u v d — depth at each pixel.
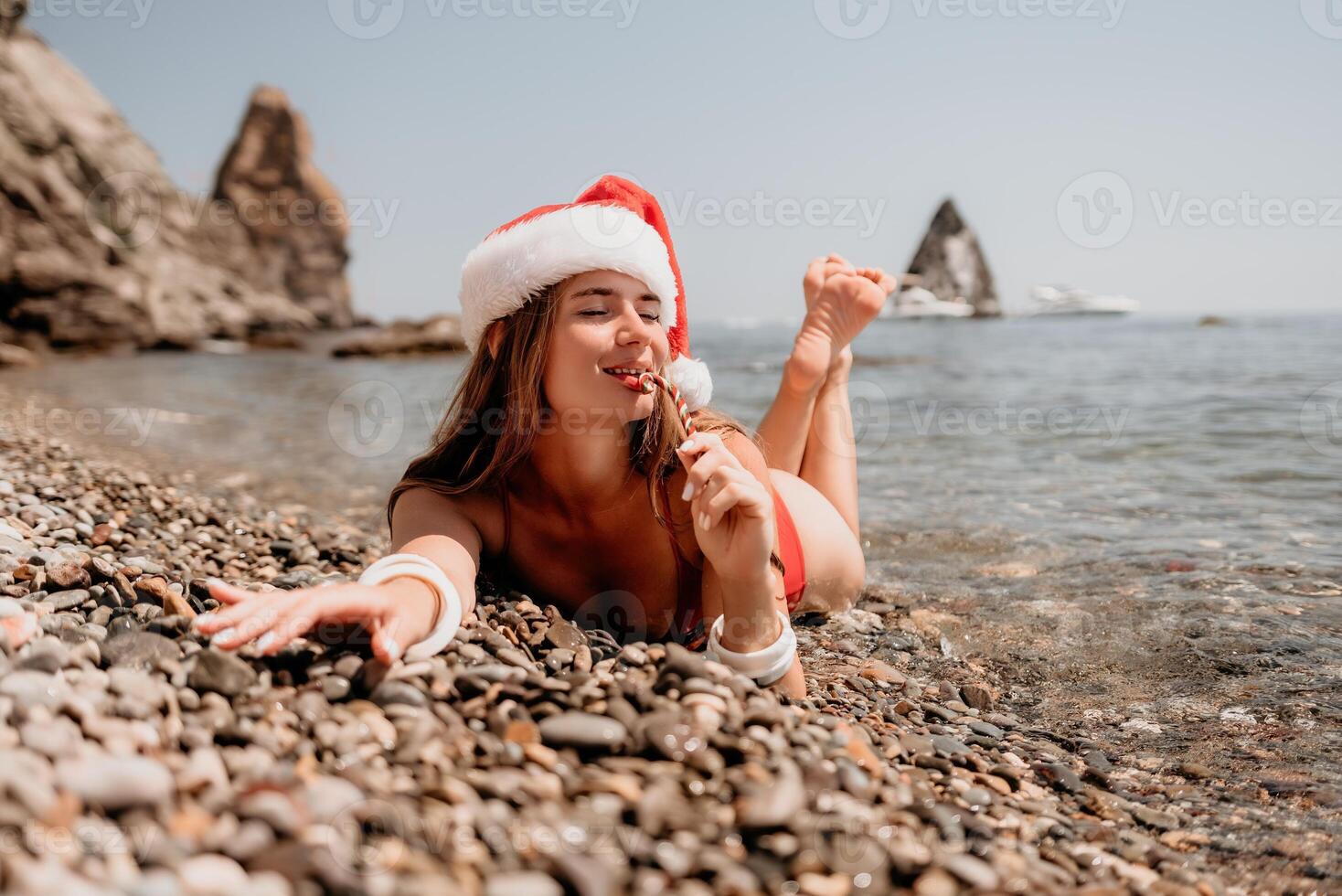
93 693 1.60
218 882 1.12
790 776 1.60
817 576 3.29
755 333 50.56
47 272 27.30
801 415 3.65
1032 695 2.73
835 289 3.68
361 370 19.52
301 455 7.59
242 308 36.88
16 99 28.28
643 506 2.61
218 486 5.94
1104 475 6.16
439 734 1.70
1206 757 2.31
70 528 3.48
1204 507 5.12
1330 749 2.34
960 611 3.46
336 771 1.54
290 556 3.68
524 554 2.70
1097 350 20.05
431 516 2.51
